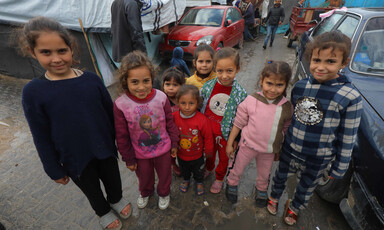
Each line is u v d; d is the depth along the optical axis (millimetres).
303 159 1555
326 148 1440
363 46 2223
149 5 4352
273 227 1878
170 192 2230
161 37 5883
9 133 3170
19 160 2684
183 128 1820
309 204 2049
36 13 3746
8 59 4727
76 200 2158
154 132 1667
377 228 1354
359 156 1554
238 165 1908
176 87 2006
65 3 3670
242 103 1723
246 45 8406
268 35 7539
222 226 1896
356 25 2484
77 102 1304
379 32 2248
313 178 1595
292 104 1555
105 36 4430
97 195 1708
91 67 4336
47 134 1339
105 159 1641
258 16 10430
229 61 1583
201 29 5504
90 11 3791
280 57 6691
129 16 3303
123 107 1534
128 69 1408
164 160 1806
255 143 1695
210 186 2289
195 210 2037
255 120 1639
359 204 1505
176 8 5562
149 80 1483
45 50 1127
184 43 5195
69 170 1488
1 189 2291
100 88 1432
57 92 1241
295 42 8641
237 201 2111
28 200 2170
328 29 3373
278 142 1655
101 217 1864
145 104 1568
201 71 1917
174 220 1952
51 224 1942
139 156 1724
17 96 4215
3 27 4289
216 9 6188
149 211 2037
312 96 1393
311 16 6785
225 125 1804
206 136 1832
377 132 1479
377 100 1707
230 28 6176
